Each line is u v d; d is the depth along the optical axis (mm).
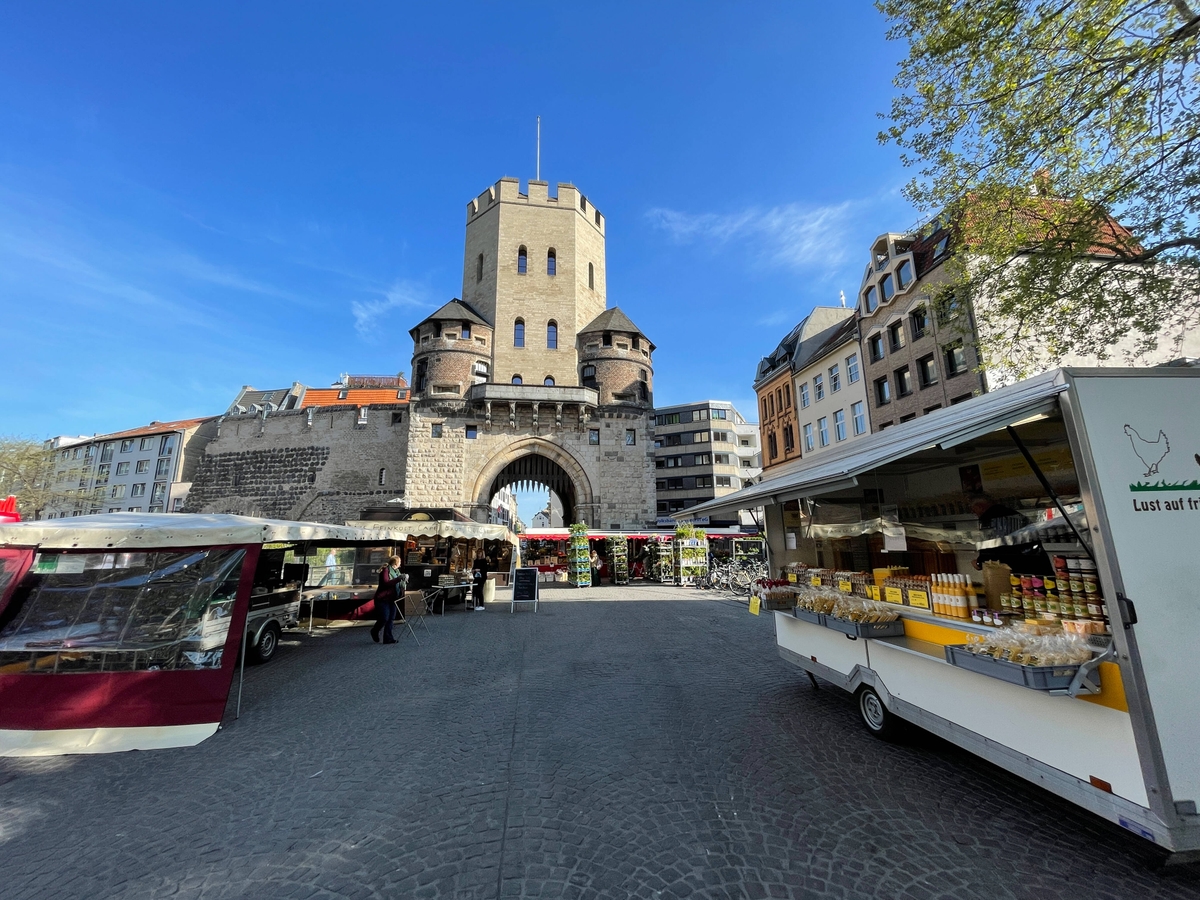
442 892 2807
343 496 36312
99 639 5578
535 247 35969
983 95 8281
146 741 5082
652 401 35625
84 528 5766
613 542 25047
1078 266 9773
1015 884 2818
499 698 6414
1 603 5492
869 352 27078
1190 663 2701
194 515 7160
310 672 7898
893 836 3316
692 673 7574
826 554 7117
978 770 4289
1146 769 2598
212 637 5707
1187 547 2832
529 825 3502
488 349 33906
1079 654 2926
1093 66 7527
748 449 66375
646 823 3510
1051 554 3951
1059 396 3123
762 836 3336
